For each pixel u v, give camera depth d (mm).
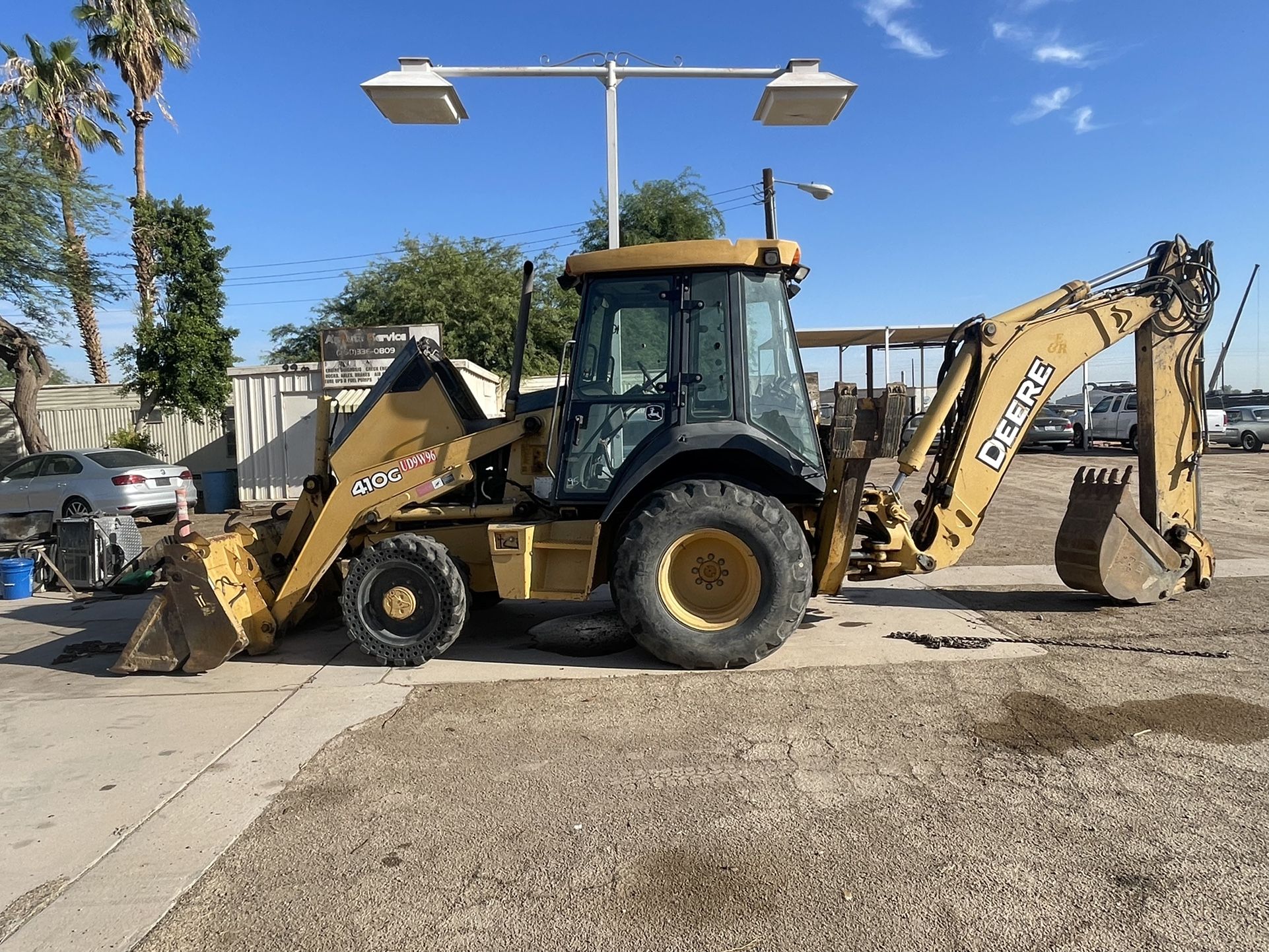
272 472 17375
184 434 21875
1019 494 15133
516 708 4738
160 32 25594
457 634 5492
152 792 3805
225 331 21375
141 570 8734
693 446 5227
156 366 20828
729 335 5375
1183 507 6629
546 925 2723
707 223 32656
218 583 5477
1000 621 6309
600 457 5457
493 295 28766
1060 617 6375
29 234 16406
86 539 8781
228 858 3207
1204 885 2814
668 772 3842
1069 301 6211
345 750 4227
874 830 3252
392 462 5762
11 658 6195
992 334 6035
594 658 5645
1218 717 4273
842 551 5496
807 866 3016
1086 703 4520
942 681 4945
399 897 2912
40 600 8438
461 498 6145
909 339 20312
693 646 5188
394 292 29609
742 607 5254
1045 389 6121
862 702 4629
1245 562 8367
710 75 8008
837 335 19234
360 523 5805
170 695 5172
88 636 6867
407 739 4348
